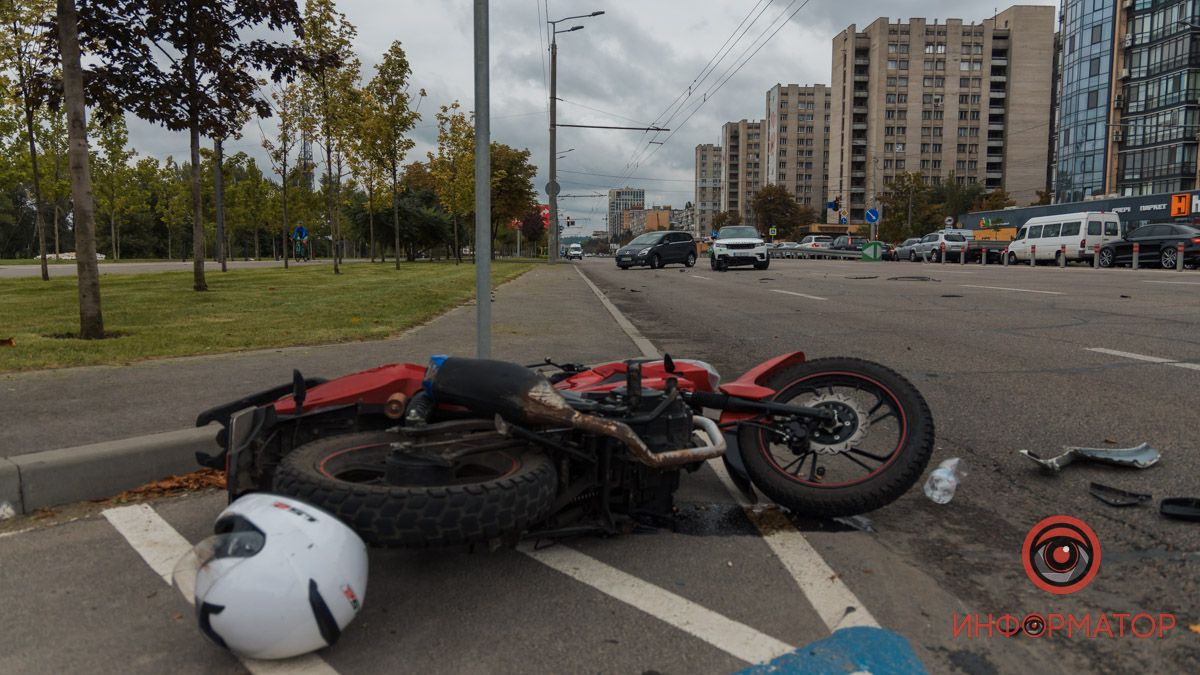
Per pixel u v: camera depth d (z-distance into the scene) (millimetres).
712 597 2885
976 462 4465
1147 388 6082
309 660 2457
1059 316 11047
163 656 2498
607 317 12023
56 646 2561
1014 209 45906
